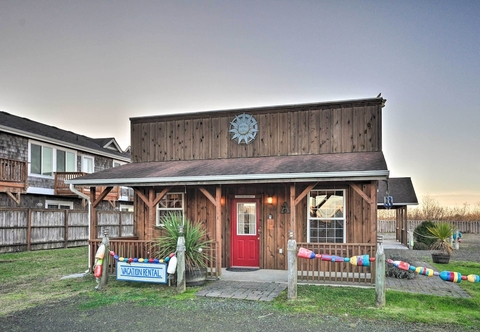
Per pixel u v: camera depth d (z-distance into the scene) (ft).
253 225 34.76
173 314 20.12
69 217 57.77
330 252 27.63
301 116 35.73
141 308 21.38
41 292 25.82
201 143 38.45
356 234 31.40
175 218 29.19
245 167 31.58
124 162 85.97
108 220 65.67
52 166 64.13
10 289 26.91
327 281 27.50
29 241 51.26
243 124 37.17
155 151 39.93
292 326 17.92
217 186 30.01
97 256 26.58
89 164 74.28
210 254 29.84
